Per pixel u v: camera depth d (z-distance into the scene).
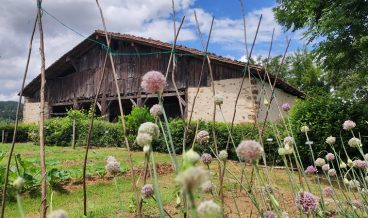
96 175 7.16
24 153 12.00
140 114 14.34
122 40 18.44
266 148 8.59
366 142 8.39
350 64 12.81
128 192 5.78
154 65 17.31
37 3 2.68
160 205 1.50
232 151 10.21
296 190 2.40
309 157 8.97
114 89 18.80
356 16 11.05
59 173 6.20
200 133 2.54
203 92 15.09
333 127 8.67
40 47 2.63
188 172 0.80
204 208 0.93
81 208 4.85
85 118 17.52
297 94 16.47
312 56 12.89
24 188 5.52
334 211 3.38
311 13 12.55
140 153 11.94
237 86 14.09
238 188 4.95
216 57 14.46
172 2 3.07
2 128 20.39
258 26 3.24
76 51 20.20
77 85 20.84
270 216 2.04
